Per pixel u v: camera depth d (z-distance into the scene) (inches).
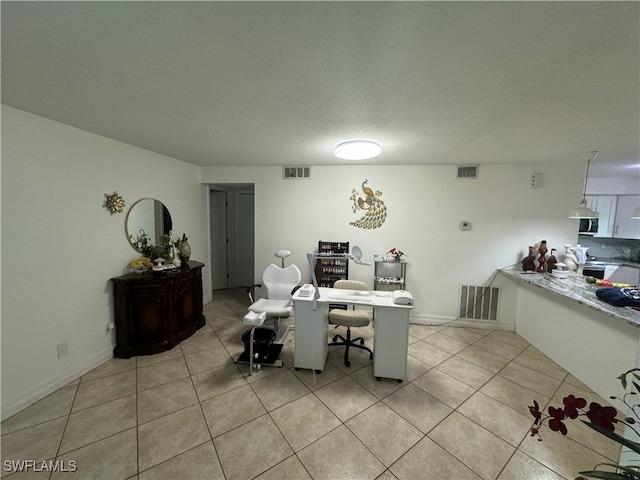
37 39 43.0
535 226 133.4
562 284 108.6
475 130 84.1
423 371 100.6
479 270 140.1
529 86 56.3
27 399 77.0
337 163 144.0
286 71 52.2
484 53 45.3
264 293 157.1
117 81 57.2
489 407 81.5
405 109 69.0
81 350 93.0
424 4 35.0
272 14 37.2
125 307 104.1
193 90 60.8
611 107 65.5
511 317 138.4
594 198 181.5
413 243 144.2
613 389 82.9
